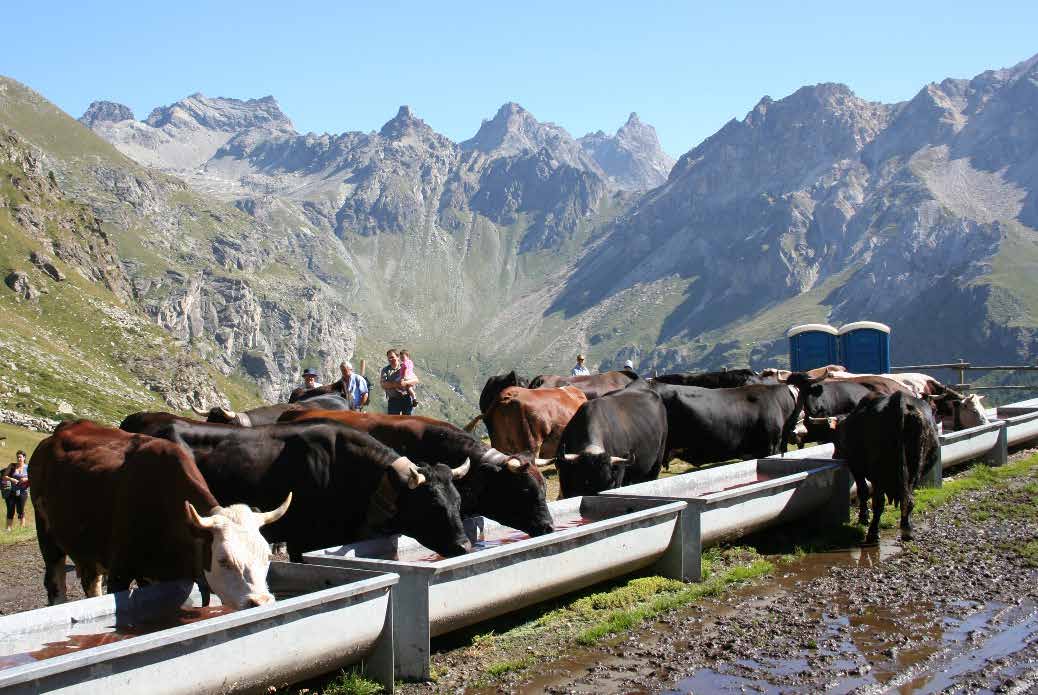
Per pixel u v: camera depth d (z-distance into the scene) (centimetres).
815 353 3378
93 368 17625
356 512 1145
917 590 1107
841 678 830
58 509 1028
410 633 844
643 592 1088
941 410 2397
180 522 912
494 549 908
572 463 1357
